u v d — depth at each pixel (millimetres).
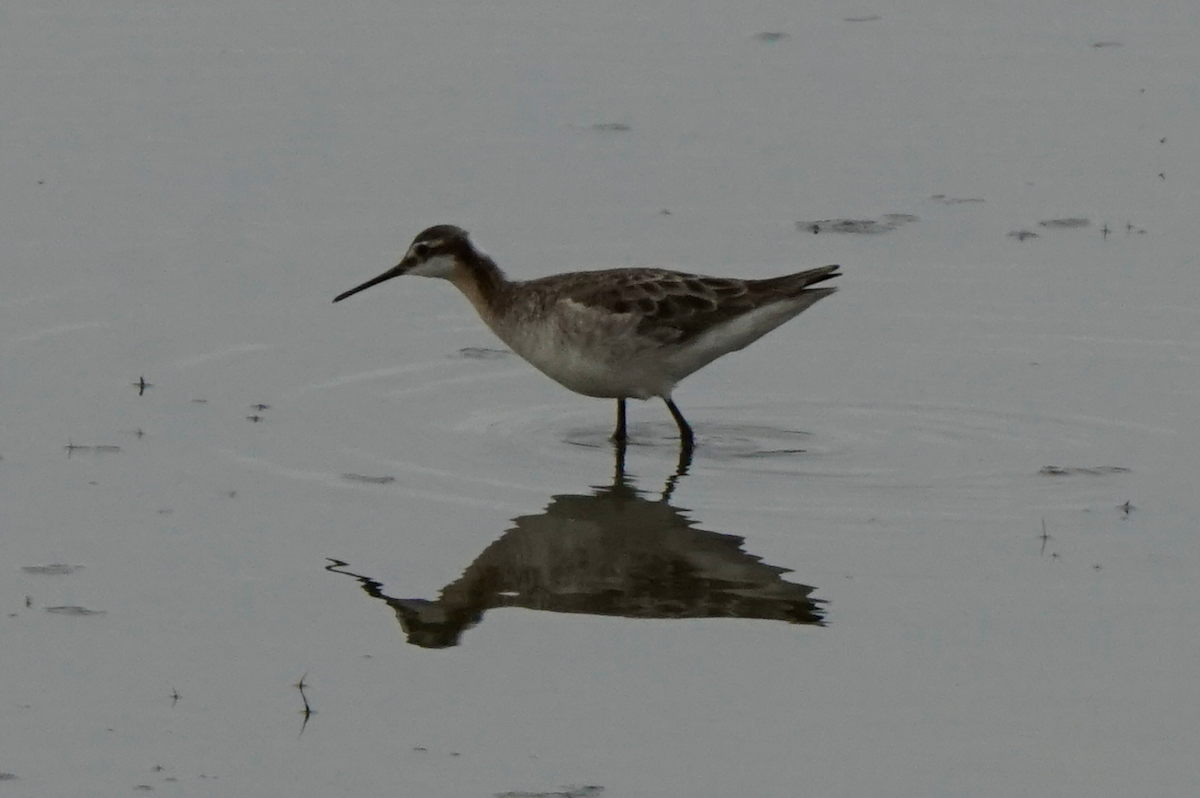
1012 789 10414
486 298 16422
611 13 26766
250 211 20609
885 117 23016
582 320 15562
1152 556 13336
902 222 20250
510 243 19703
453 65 24766
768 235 19969
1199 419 16062
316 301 18797
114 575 13141
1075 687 11531
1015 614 12492
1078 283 18953
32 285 18781
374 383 17094
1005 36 25672
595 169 21656
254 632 12391
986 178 21297
